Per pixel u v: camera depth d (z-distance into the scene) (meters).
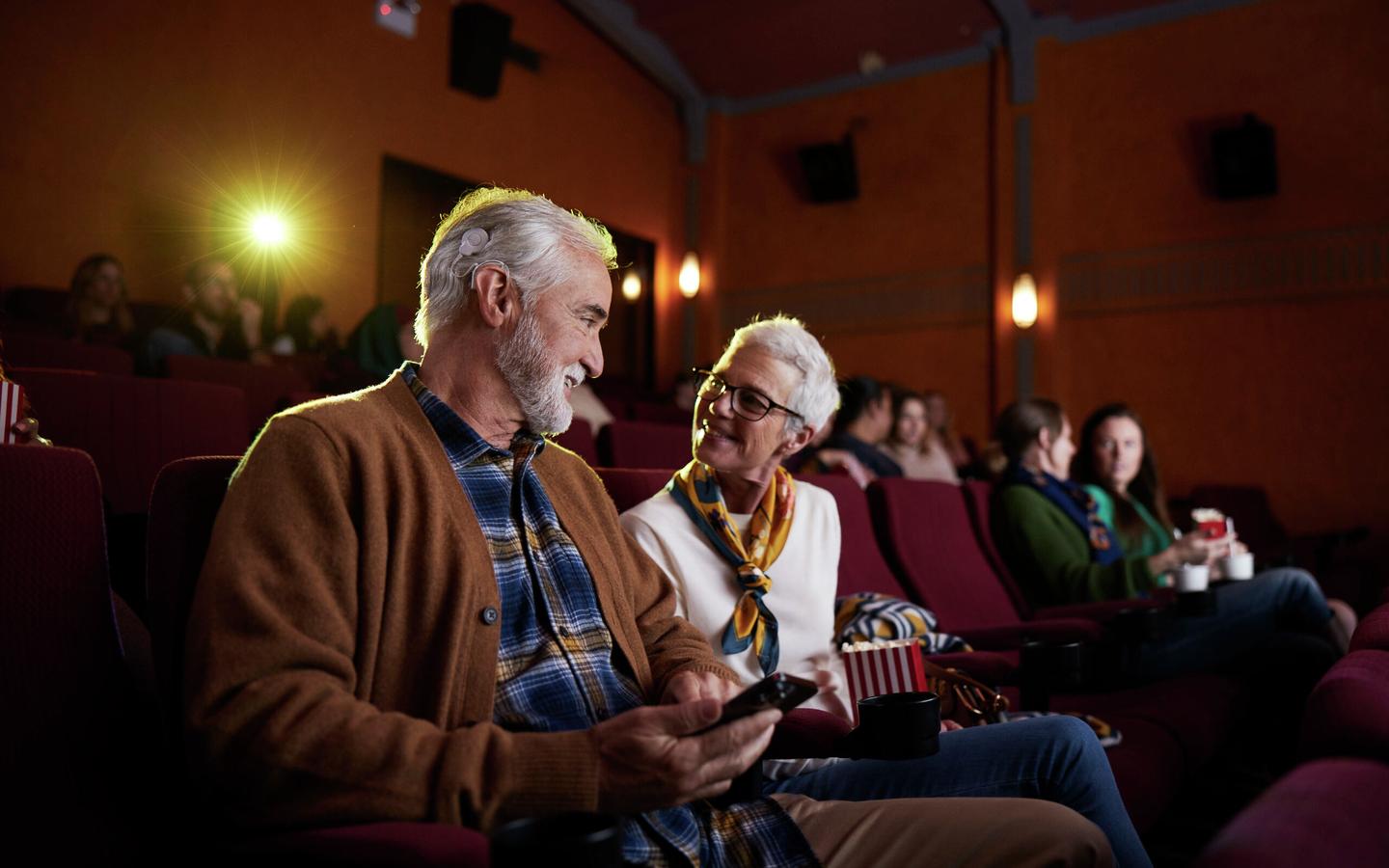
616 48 8.25
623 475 1.82
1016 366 7.23
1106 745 1.73
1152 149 6.91
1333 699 0.86
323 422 1.04
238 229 5.91
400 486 1.06
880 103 8.01
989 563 2.86
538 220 1.20
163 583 1.01
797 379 1.65
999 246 7.33
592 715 1.13
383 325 3.88
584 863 0.68
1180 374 6.74
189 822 0.97
